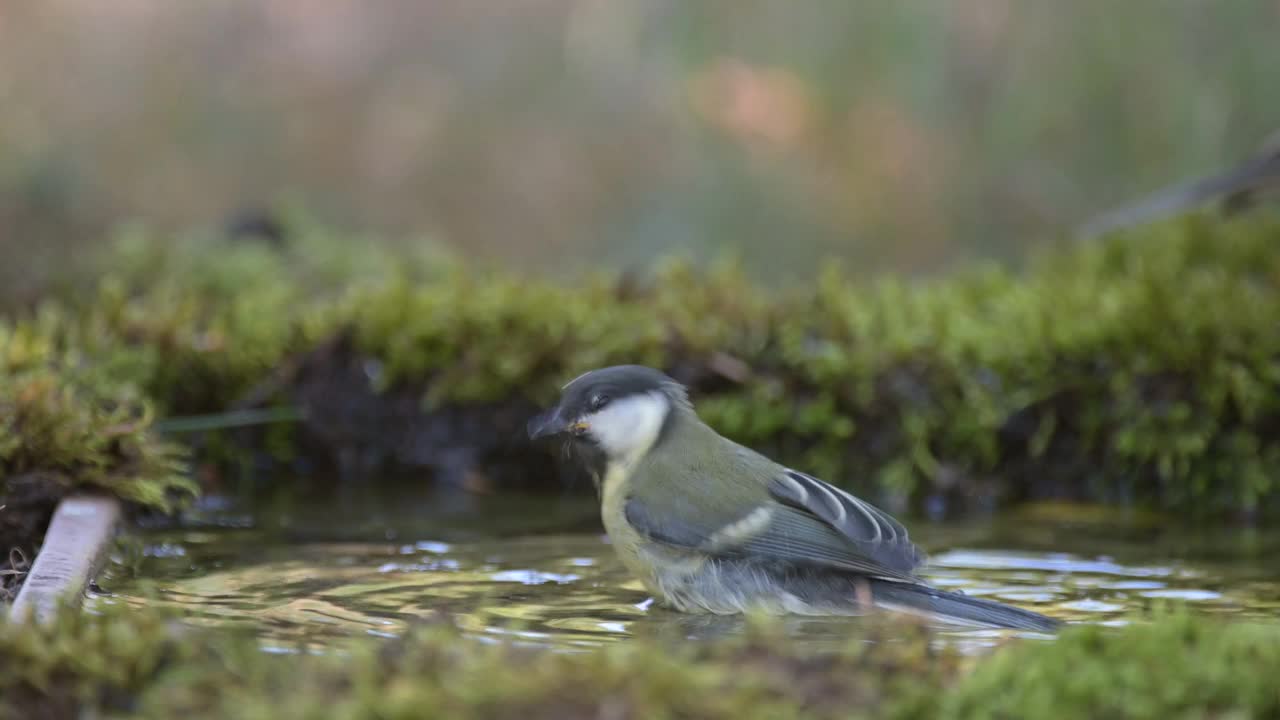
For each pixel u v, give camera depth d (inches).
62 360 370.0
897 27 713.6
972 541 349.1
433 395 425.7
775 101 737.6
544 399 424.8
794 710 178.5
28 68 920.9
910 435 411.5
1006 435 413.4
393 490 410.9
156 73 936.9
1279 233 532.4
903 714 182.4
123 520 309.0
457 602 271.1
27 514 299.0
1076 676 183.6
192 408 429.7
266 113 935.7
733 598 273.3
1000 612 259.9
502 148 911.7
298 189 918.4
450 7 954.1
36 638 194.7
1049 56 713.6
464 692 174.4
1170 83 687.1
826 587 272.1
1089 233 526.6
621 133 888.3
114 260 561.0
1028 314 434.0
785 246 756.0
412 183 916.0
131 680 191.8
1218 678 181.3
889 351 419.2
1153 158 695.1
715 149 764.6
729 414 417.1
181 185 904.9
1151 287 431.5
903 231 753.6
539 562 313.7
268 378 430.9
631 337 430.6
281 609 259.1
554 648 235.0
